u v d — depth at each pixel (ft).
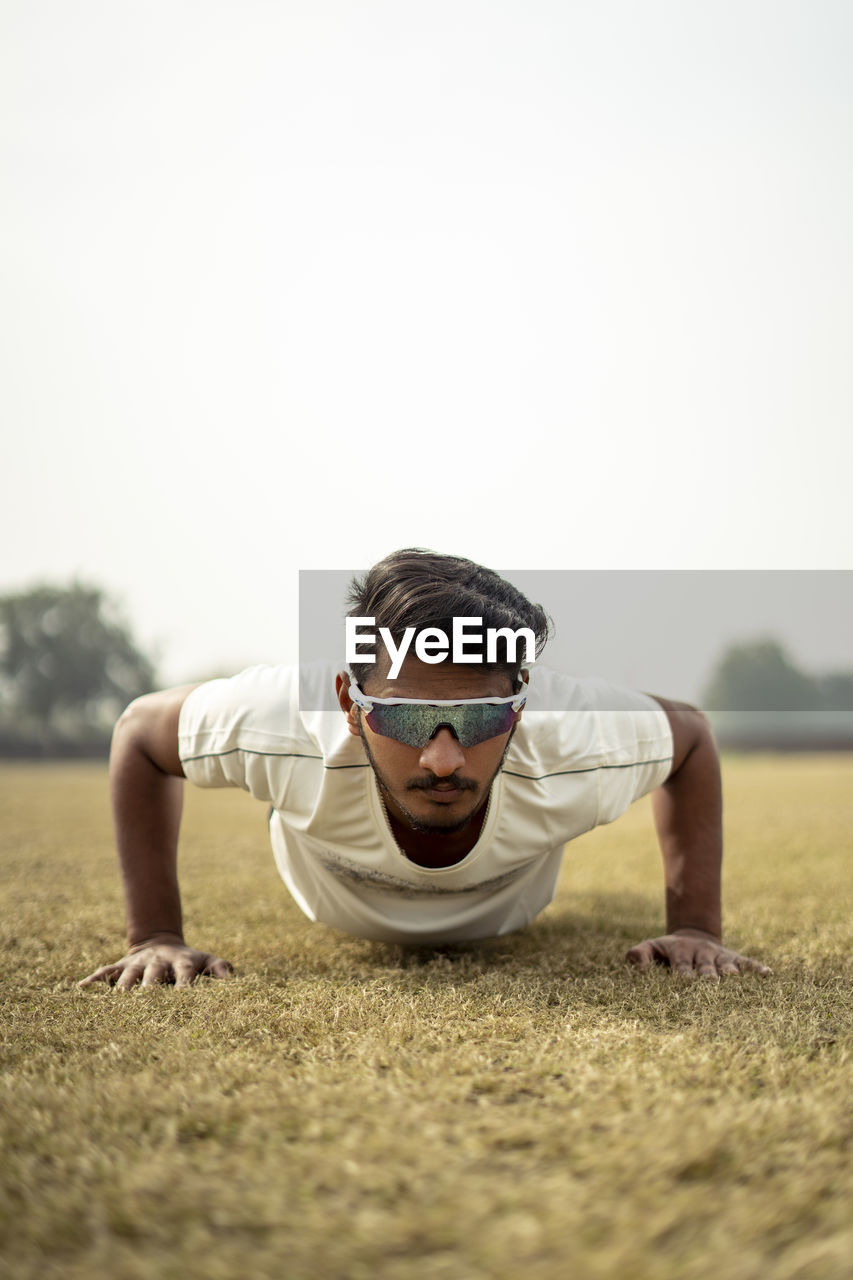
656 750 6.12
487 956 6.68
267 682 5.90
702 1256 2.70
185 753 6.07
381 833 5.57
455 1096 3.84
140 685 127.54
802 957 6.57
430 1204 2.98
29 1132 3.54
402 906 6.22
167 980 5.98
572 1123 3.52
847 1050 4.34
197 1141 3.48
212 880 10.30
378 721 4.71
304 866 6.35
